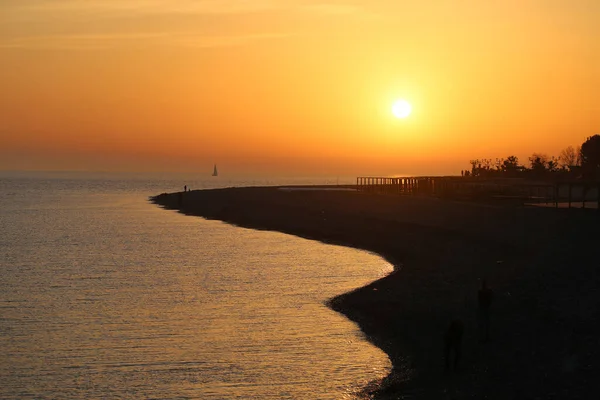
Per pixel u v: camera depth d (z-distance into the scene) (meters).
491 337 22.59
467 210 74.94
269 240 61.53
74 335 25.67
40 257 50.53
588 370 18.33
